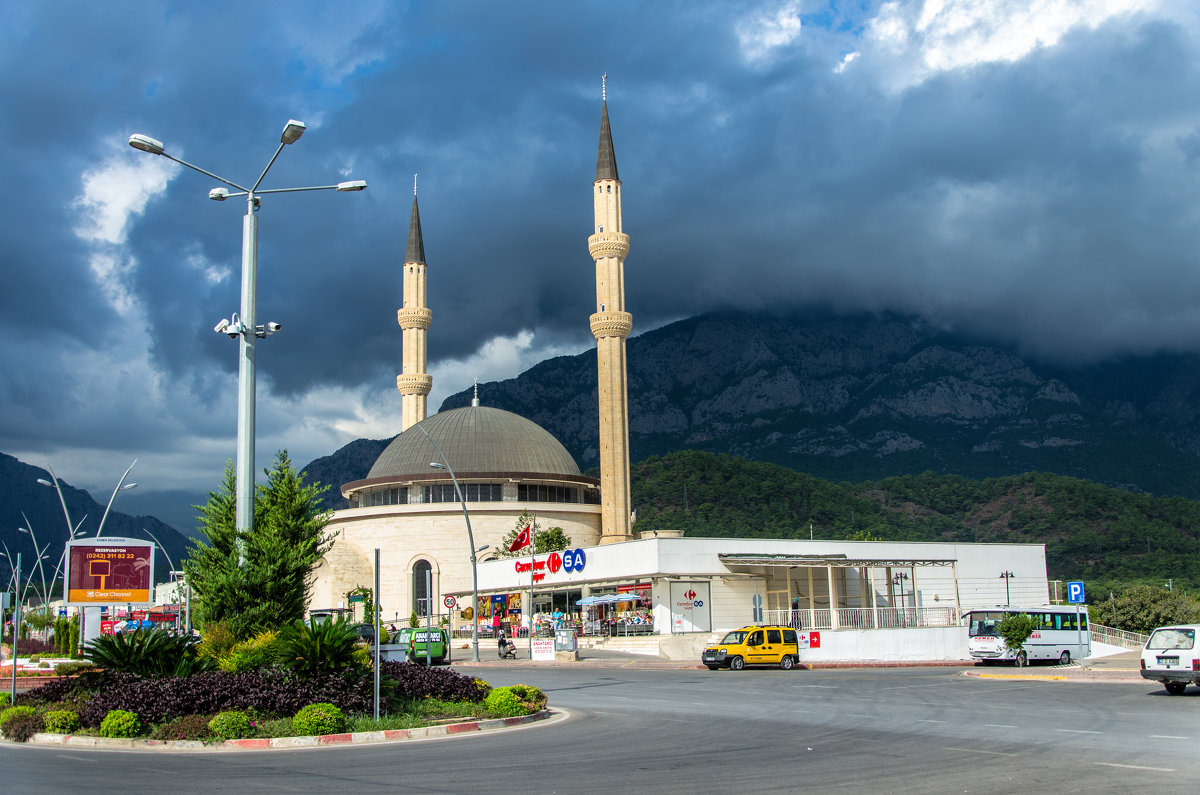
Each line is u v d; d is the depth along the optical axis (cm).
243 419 2695
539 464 9075
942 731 2089
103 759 1927
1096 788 1405
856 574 7344
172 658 2614
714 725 2278
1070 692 3097
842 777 1545
